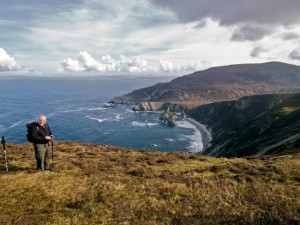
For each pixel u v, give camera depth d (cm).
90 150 3142
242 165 2355
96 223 1332
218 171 2189
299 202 1611
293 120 13475
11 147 3045
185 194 1670
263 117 16788
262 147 9488
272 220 1434
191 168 2400
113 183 1747
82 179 1798
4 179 1728
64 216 1375
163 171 2164
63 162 2272
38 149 1962
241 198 1659
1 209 1414
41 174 1820
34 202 1493
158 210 1484
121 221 1361
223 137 19612
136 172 2061
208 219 1425
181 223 1377
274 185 1855
